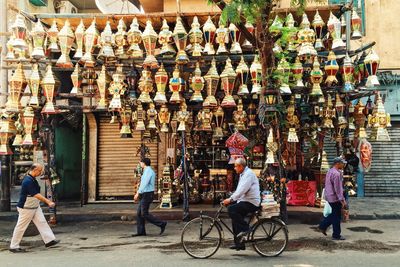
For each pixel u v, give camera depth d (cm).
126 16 956
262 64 819
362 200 1322
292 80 880
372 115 980
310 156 1155
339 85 942
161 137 1266
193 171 1202
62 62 871
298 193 1121
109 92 906
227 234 818
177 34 863
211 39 890
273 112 819
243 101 1048
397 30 1452
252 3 722
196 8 1216
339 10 943
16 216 1038
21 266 585
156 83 893
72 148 1339
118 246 729
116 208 1141
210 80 879
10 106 889
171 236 816
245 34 805
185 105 947
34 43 880
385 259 616
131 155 1298
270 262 595
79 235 840
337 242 743
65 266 582
